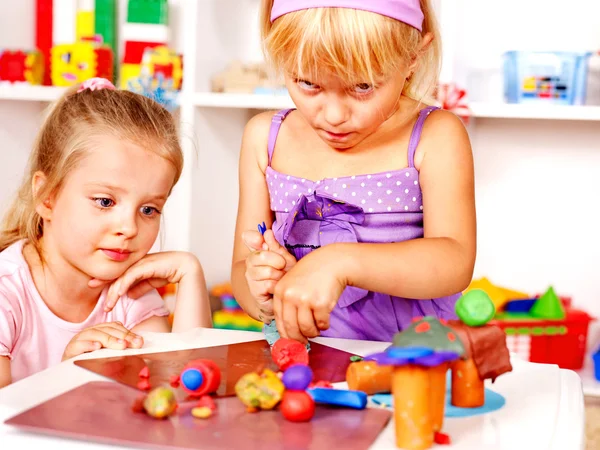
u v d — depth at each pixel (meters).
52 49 1.87
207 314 1.07
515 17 1.91
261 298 0.79
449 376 0.64
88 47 1.85
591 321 1.85
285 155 1.06
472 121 1.89
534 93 1.69
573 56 1.67
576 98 1.68
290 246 1.01
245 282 0.97
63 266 0.98
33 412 0.55
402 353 0.49
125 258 0.97
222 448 0.48
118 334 0.78
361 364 0.61
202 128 1.84
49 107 1.07
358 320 0.99
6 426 0.53
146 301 1.06
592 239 1.95
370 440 0.50
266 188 1.10
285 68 0.82
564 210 1.95
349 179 1.00
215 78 1.88
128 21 1.88
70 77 1.86
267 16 0.93
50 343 0.99
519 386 0.65
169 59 1.77
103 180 0.92
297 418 0.53
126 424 0.53
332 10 0.76
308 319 0.69
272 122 1.09
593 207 1.93
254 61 2.04
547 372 0.69
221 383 0.63
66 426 0.52
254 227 1.09
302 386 0.55
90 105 0.98
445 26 1.69
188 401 0.58
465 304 0.59
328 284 0.70
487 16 1.92
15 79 1.84
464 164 0.96
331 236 0.99
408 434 0.50
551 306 1.74
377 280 0.75
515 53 1.69
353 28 0.75
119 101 0.99
